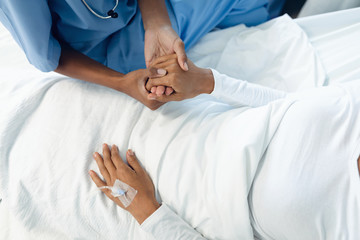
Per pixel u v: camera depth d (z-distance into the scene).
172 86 0.67
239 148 0.61
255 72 1.05
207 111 0.76
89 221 0.70
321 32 1.10
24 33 0.65
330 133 0.58
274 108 0.65
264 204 0.58
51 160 0.72
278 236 0.59
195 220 0.66
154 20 0.78
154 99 0.70
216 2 0.97
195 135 0.69
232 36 1.10
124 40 0.90
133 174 0.69
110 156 0.72
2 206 0.81
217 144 0.66
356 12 1.08
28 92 0.80
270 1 1.24
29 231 0.72
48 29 0.69
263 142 0.62
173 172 0.67
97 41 0.86
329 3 1.21
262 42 1.07
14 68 1.03
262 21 1.23
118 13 0.78
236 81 0.74
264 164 0.61
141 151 0.72
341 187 0.54
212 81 0.71
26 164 0.72
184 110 0.76
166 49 0.77
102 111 0.77
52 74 0.95
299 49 1.03
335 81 0.97
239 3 1.08
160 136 0.71
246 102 0.76
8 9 0.62
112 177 0.70
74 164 0.72
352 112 0.59
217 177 0.63
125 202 0.68
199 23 1.02
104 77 0.75
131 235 0.70
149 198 0.68
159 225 0.66
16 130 0.76
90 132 0.74
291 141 0.59
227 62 1.06
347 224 0.53
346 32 1.07
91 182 0.72
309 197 0.54
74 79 0.83
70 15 0.73
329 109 0.60
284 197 0.55
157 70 0.67
